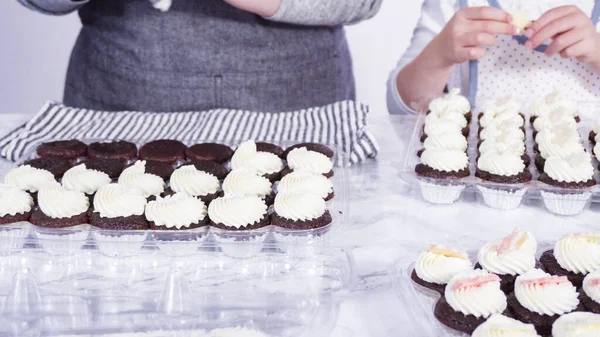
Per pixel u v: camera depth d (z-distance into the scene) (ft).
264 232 3.50
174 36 4.93
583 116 4.62
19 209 3.61
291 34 5.03
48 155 4.10
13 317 3.06
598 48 4.65
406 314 3.08
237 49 4.97
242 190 3.74
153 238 3.47
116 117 4.63
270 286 3.19
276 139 4.33
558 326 2.92
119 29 4.99
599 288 3.07
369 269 3.32
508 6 5.19
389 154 4.29
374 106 8.41
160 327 3.01
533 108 4.58
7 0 8.04
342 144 4.24
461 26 4.68
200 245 3.49
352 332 2.99
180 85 5.02
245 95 5.06
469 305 3.00
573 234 3.34
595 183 3.82
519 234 3.30
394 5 8.04
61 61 8.26
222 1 4.89
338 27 5.27
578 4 5.13
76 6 4.84
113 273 3.33
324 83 5.23
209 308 3.08
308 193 3.56
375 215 3.71
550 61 5.14
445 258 3.20
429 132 4.25
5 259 3.40
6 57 8.23
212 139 4.30
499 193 3.75
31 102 8.41
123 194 3.59
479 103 4.82
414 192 3.92
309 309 3.07
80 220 3.59
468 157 4.15
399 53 8.20
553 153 3.98
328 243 3.49
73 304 3.13
